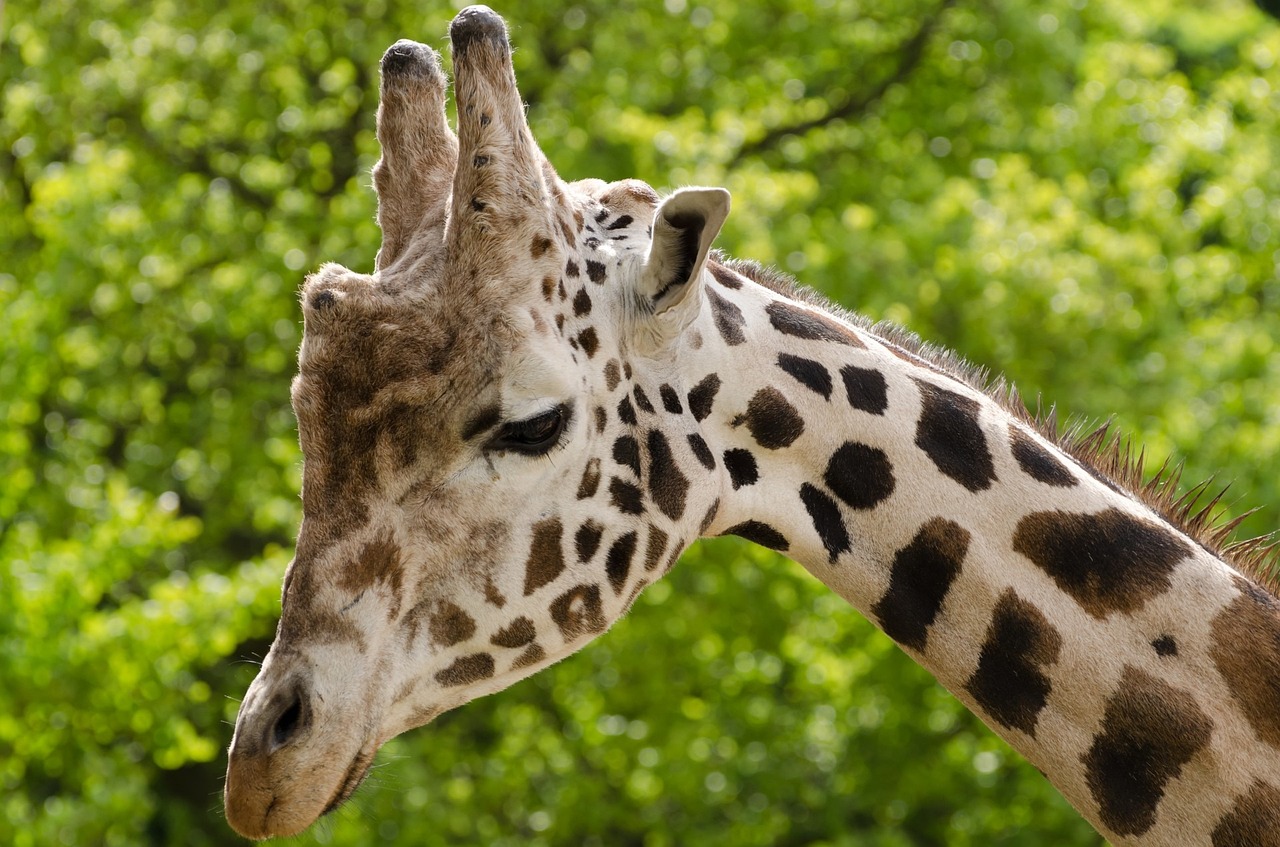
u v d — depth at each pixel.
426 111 4.58
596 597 4.48
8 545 13.39
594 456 4.45
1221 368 16.52
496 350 4.18
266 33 16.89
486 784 16.64
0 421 13.90
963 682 4.80
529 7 17.25
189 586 14.15
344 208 15.90
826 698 17.06
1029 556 4.73
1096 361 16.17
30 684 13.22
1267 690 4.58
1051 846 16.05
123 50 16.97
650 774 16.00
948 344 16.00
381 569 4.20
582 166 16.16
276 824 4.10
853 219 16.41
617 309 4.54
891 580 4.82
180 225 16.69
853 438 4.81
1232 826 4.53
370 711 4.20
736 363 4.74
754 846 16.28
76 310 17.08
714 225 4.38
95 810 13.87
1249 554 5.06
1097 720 4.64
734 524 4.81
